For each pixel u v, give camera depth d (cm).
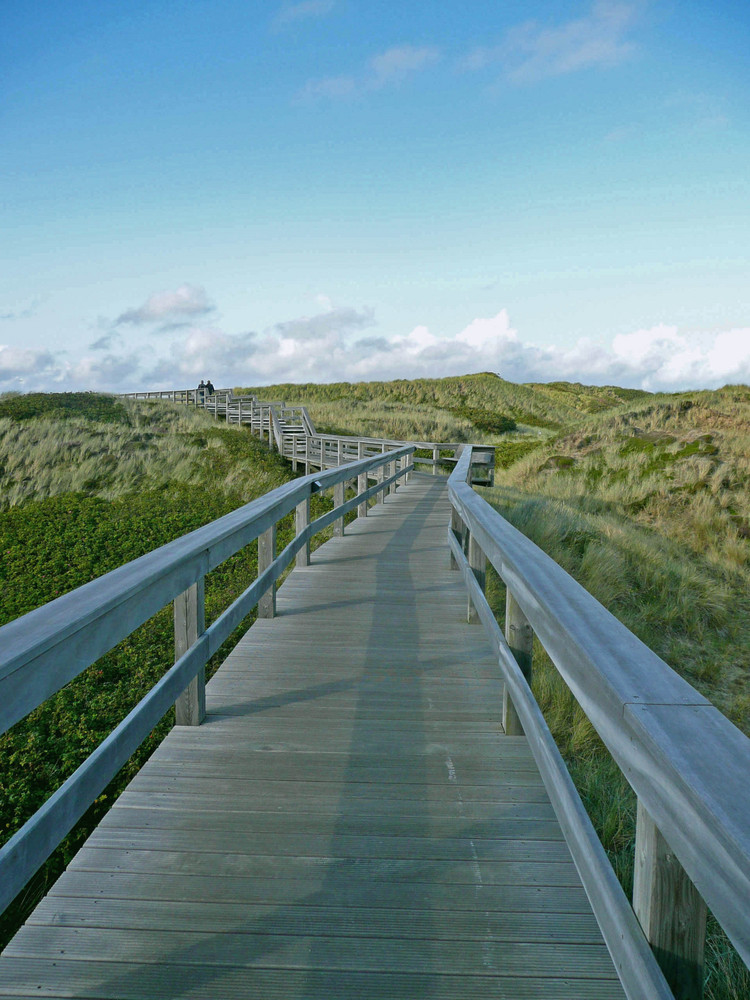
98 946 201
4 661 135
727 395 2200
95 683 645
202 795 286
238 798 284
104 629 192
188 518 1470
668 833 97
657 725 103
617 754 118
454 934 208
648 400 2461
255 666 444
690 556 1139
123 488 1842
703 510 1320
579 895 226
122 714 590
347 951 201
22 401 3222
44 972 191
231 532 347
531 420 4981
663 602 865
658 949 118
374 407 4722
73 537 1293
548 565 215
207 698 391
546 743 216
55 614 170
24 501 1700
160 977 190
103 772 210
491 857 246
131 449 2291
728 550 1127
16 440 2294
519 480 1808
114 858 242
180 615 331
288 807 277
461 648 482
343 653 470
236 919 213
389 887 229
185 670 306
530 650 292
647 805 105
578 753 461
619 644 139
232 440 2745
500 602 731
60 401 3306
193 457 2273
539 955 201
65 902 219
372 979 191
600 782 411
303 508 727
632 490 1490
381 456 1101
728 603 898
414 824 266
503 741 339
